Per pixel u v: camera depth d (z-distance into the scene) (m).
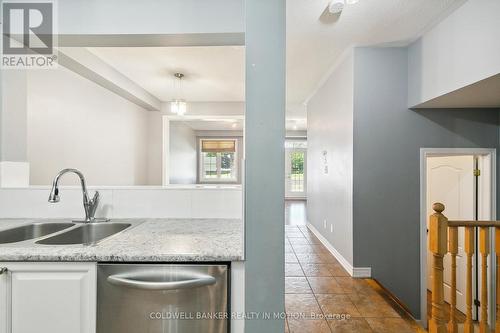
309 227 5.50
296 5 2.23
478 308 3.08
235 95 4.89
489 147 3.09
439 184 3.58
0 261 1.15
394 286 3.09
